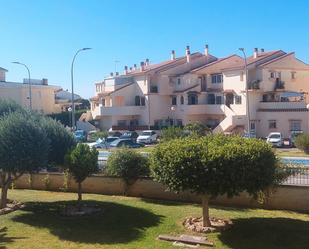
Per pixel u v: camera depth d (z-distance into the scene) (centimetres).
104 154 3078
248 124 5716
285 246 1398
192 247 1418
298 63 6481
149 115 7219
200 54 7500
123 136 6238
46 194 2423
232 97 6456
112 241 1509
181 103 7100
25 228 1691
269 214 1834
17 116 1964
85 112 8225
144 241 1499
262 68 6184
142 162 2255
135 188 2300
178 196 2166
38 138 1920
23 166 1892
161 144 1617
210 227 1591
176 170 1473
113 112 7306
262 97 6225
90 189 2430
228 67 6538
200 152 1466
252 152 1465
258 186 1491
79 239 1541
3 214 1917
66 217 1847
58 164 2098
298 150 4553
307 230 1537
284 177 1700
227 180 1438
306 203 1888
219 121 6625
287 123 5806
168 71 7269
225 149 1460
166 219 1759
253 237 1484
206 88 6950
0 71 7850
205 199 1602
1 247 1460
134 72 7912
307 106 5716
